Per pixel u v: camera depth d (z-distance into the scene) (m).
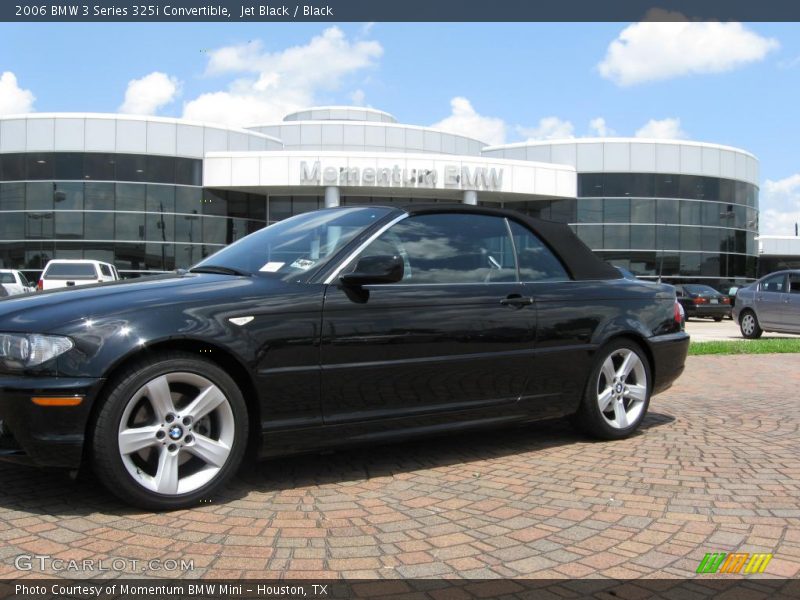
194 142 29.17
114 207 28.08
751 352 11.77
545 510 3.46
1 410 3.10
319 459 4.38
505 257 4.55
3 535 3.00
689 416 6.02
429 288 4.08
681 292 26.61
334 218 4.38
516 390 4.40
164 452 3.29
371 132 36.97
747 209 35.94
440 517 3.34
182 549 2.88
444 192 30.73
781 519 3.37
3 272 20.58
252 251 4.27
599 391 4.91
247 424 3.52
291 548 2.92
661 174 33.34
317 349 3.62
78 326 3.14
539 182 31.27
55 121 27.86
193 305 3.38
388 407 3.88
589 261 5.04
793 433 5.31
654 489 3.83
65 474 3.87
